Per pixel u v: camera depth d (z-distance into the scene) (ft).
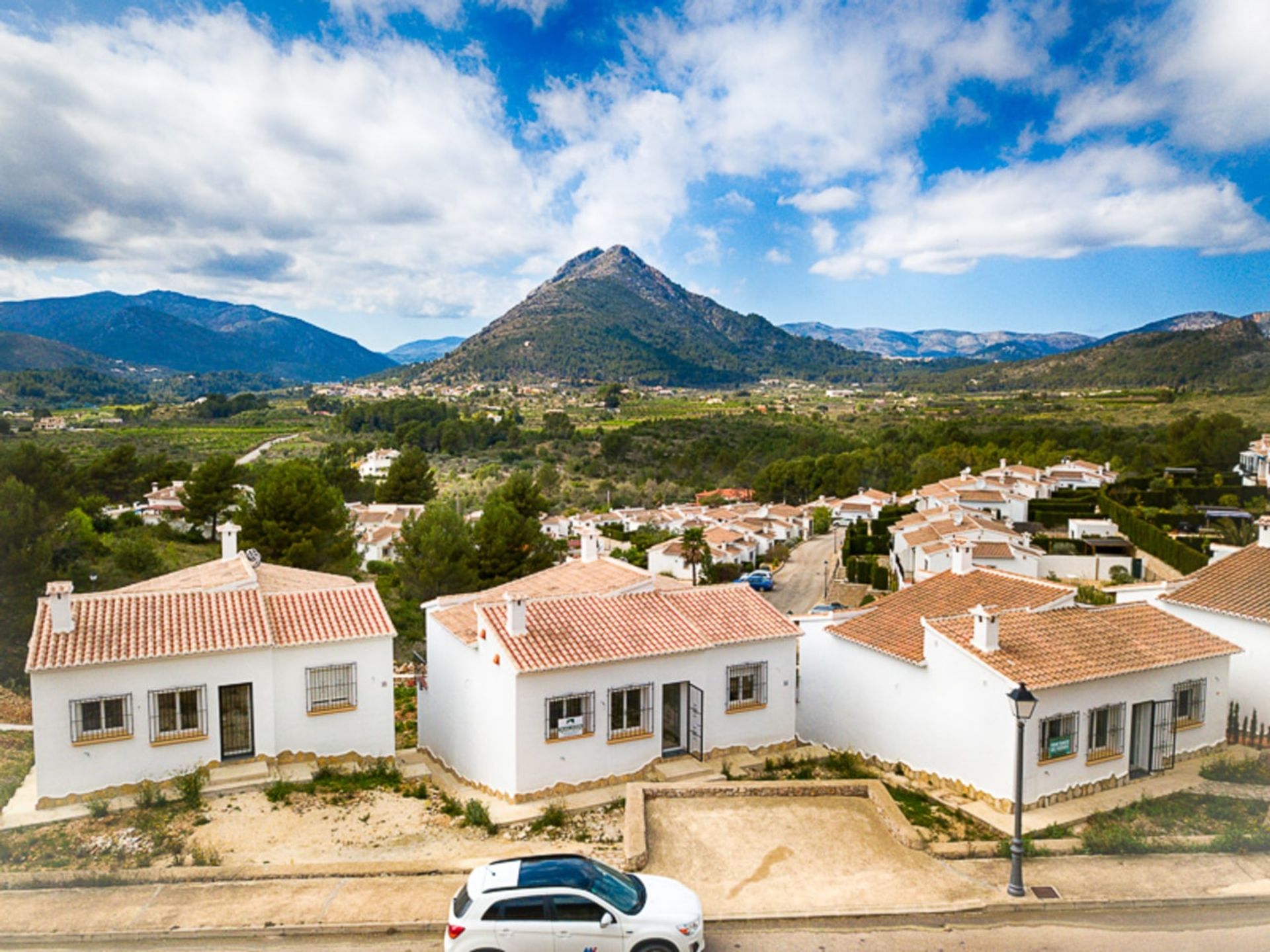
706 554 246.27
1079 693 65.21
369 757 77.41
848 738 81.51
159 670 68.18
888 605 87.45
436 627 84.33
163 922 45.52
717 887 50.14
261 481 163.02
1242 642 79.51
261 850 57.98
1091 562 197.26
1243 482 277.85
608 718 71.41
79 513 173.06
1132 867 52.42
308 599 80.23
